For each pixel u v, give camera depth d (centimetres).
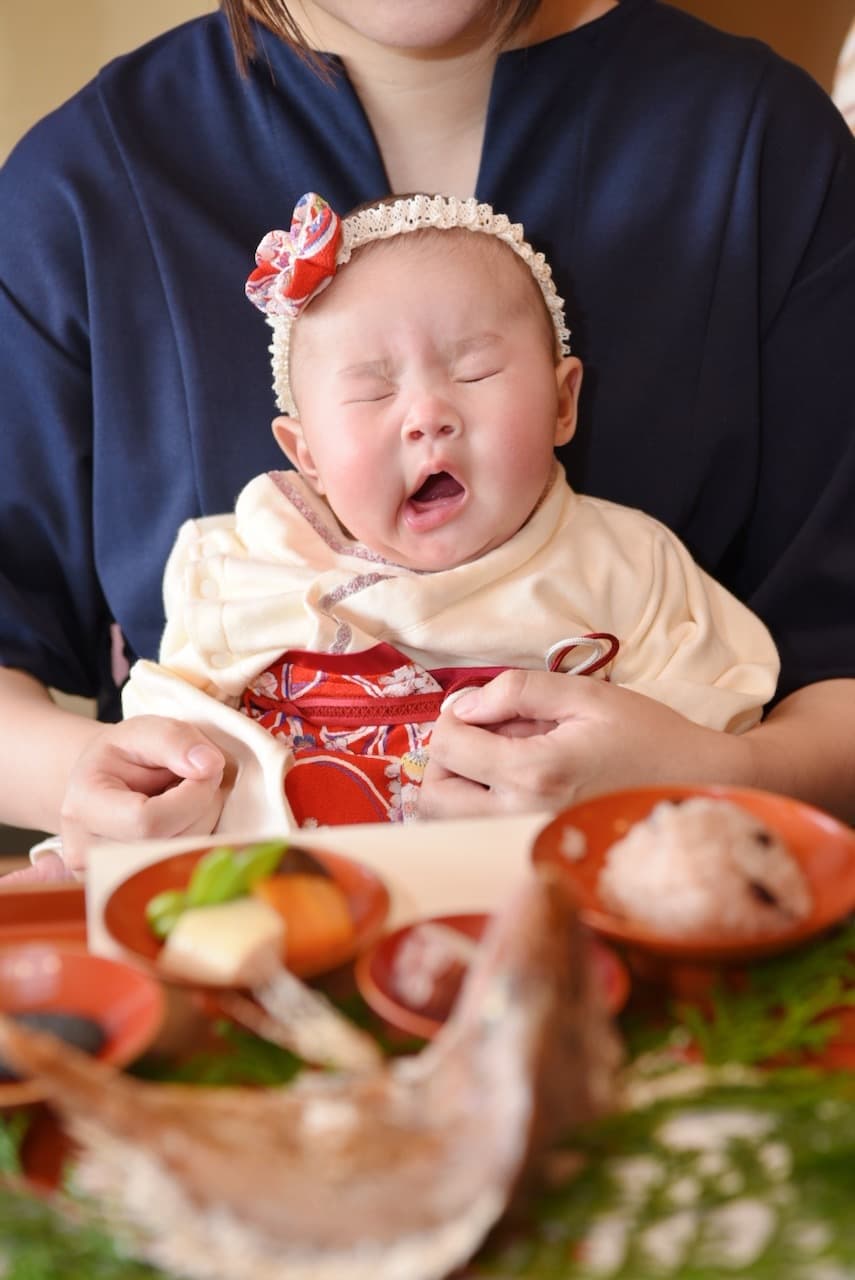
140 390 128
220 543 123
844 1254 48
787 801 72
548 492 120
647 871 67
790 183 125
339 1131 50
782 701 120
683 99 125
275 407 128
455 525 114
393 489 113
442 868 71
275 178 128
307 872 67
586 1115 52
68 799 101
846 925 68
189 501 128
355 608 115
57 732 117
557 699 98
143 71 132
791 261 125
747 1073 59
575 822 72
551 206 125
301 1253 49
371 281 115
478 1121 49
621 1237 51
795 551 123
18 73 192
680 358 125
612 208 125
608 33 126
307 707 116
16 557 132
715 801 72
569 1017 51
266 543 121
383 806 114
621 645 117
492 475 112
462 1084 50
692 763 97
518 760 95
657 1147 54
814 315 126
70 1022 59
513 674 99
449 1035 52
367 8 114
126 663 141
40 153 129
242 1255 49
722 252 125
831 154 126
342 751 115
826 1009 65
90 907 70
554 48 125
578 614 116
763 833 69
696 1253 49
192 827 104
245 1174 49
